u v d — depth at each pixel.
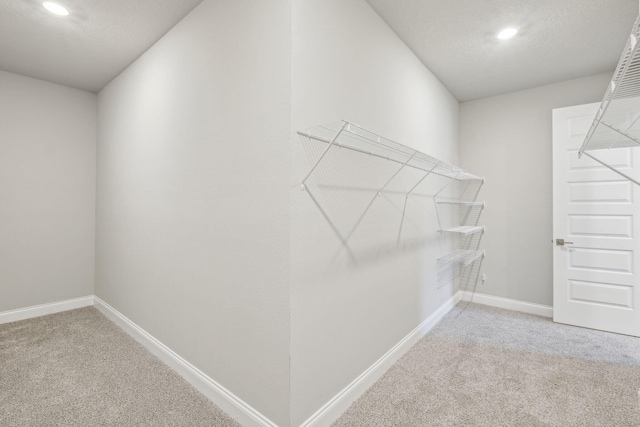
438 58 2.74
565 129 3.15
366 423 1.68
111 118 3.20
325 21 1.66
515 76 3.12
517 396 1.91
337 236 1.76
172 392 1.95
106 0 1.97
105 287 3.32
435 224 3.12
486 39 2.45
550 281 3.35
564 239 3.15
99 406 1.81
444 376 2.13
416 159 2.30
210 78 1.90
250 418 1.63
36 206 3.25
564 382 2.06
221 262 1.81
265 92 1.56
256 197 1.60
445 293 3.38
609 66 2.92
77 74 3.08
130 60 2.76
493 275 3.68
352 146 1.88
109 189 3.23
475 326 3.03
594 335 2.85
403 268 2.48
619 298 2.90
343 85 1.79
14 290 3.13
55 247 3.36
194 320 2.03
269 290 1.54
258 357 1.59
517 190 3.52
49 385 2.01
